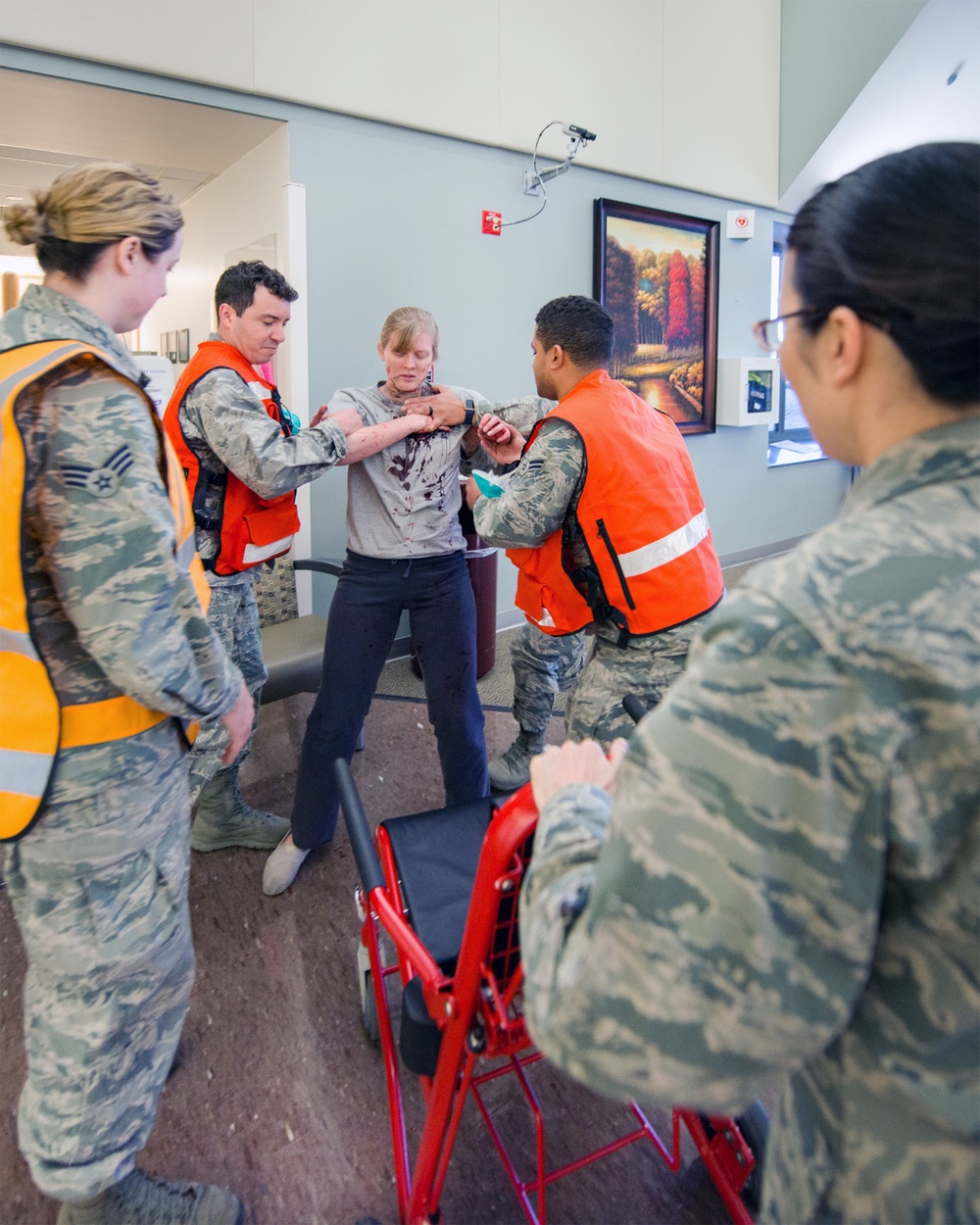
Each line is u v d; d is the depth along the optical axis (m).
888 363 0.50
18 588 0.95
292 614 3.00
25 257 5.27
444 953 1.27
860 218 0.49
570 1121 1.58
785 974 0.44
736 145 4.89
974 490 0.47
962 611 0.44
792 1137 0.58
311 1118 1.57
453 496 2.22
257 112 3.10
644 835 0.47
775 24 4.95
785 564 0.49
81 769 1.04
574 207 4.20
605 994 0.47
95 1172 1.13
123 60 2.76
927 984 0.47
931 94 4.79
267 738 3.11
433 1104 1.12
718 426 5.34
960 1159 0.47
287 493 2.13
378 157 3.45
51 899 1.07
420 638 2.23
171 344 5.05
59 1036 1.11
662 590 1.66
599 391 1.76
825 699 0.44
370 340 3.57
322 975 1.92
